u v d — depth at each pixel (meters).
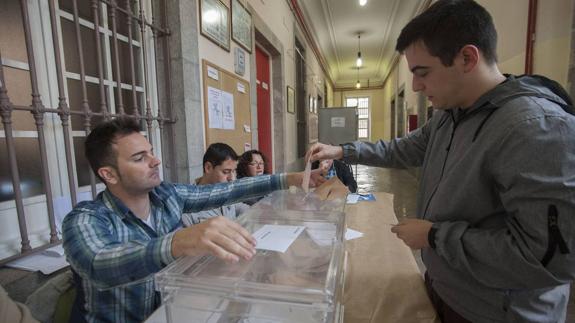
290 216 0.88
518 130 0.59
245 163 2.22
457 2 0.67
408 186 6.02
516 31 2.32
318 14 5.82
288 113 4.75
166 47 1.78
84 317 0.92
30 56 1.07
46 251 1.14
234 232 0.61
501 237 0.61
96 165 0.91
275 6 3.91
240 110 2.71
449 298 0.81
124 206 0.93
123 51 1.64
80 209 0.86
